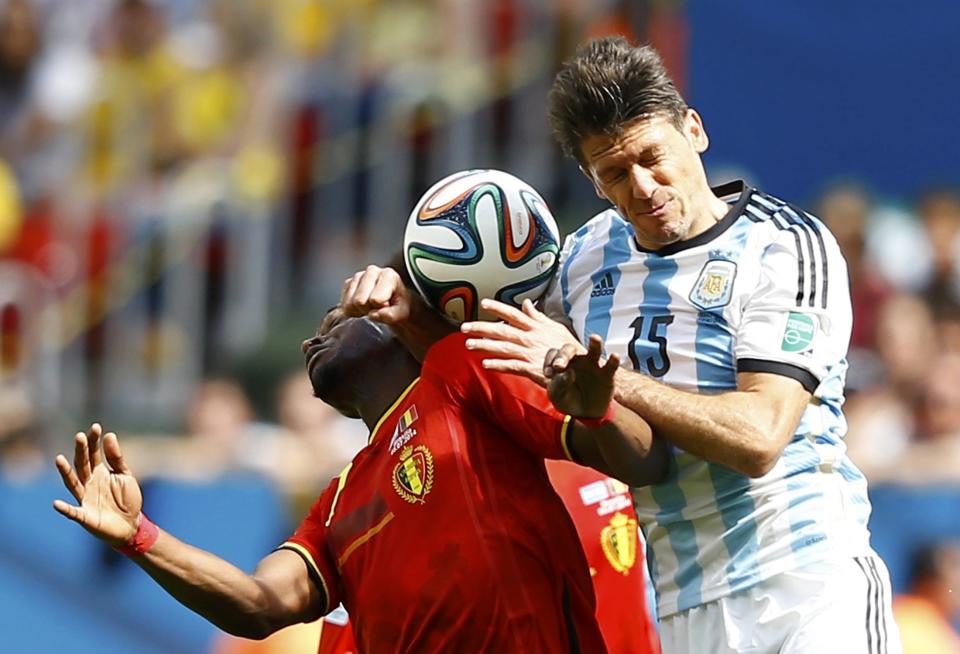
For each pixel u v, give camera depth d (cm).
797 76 3262
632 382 1531
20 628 2822
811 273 1570
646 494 1638
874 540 2669
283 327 3712
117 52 4106
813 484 1598
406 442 1570
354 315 1575
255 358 3650
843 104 3259
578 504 1758
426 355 1606
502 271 1575
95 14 4166
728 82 3250
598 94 1532
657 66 1558
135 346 3750
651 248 1614
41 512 2845
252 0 4125
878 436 3012
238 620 1571
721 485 1592
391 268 1586
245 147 3909
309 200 3797
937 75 3256
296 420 3172
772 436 1497
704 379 1584
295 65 3997
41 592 2827
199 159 3950
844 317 1591
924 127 3272
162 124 4000
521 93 3656
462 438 1548
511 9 3753
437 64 3825
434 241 1570
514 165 3653
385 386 1628
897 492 2688
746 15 3241
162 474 2861
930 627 2594
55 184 3947
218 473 2941
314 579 1623
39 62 4081
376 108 3794
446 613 1528
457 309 1585
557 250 1616
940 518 2659
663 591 1650
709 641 1616
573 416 1449
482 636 1523
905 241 3359
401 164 3741
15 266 3825
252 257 3769
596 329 1639
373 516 1577
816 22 3247
